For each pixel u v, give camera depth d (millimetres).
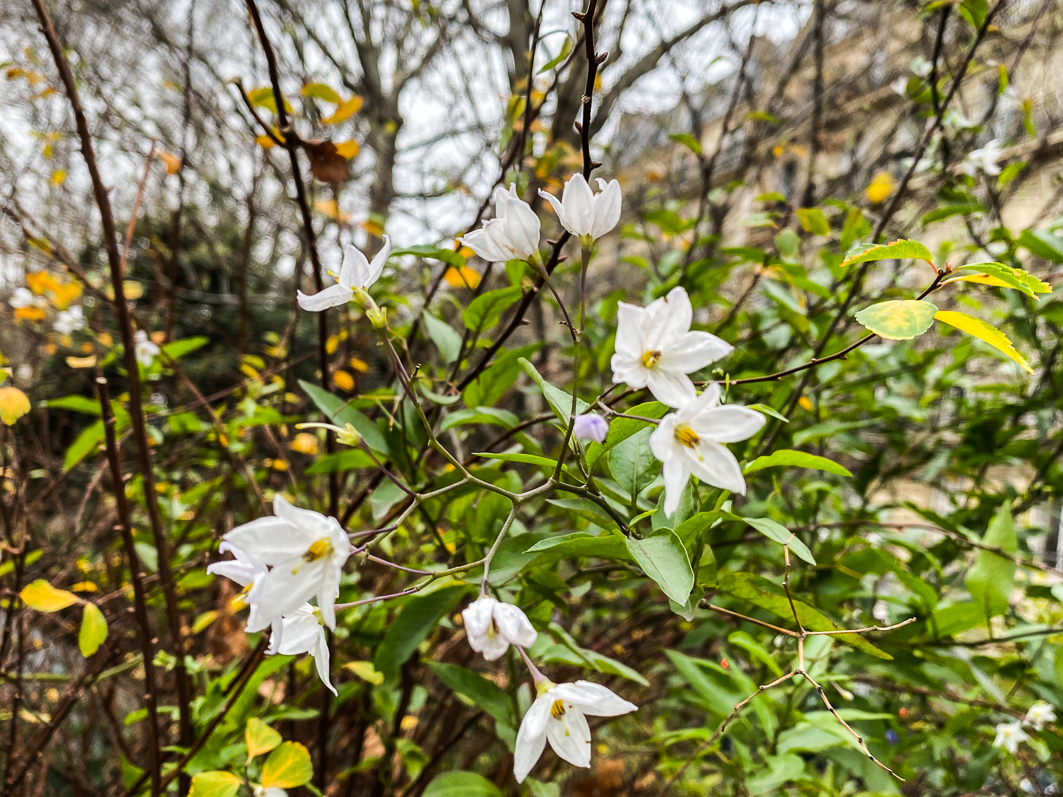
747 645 224
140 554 328
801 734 235
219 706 226
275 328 865
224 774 183
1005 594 238
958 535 265
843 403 408
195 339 307
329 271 174
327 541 141
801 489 395
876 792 242
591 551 174
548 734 149
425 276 368
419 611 209
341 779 340
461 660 351
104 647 269
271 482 456
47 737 249
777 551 279
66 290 327
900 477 445
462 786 209
